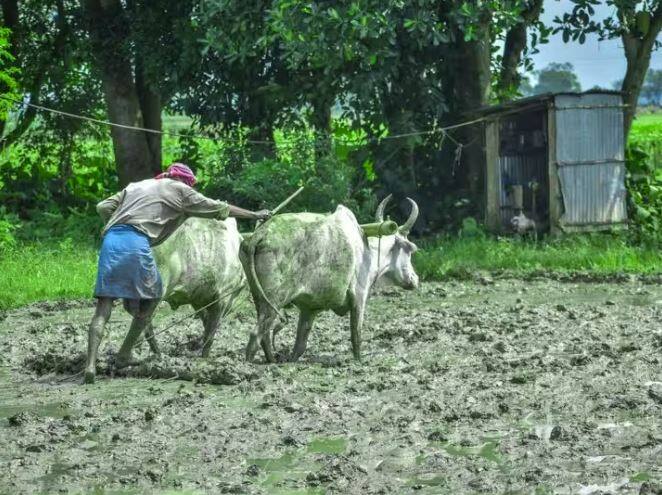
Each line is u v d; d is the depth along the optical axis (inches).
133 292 388.8
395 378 386.0
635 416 325.7
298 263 407.2
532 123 944.3
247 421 321.4
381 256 443.5
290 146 899.4
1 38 862.5
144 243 390.3
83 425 318.7
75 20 1045.8
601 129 868.0
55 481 266.8
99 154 1229.7
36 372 421.7
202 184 1030.4
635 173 932.6
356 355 432.8
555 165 851.4
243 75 943.7
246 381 381.1
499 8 844.6
